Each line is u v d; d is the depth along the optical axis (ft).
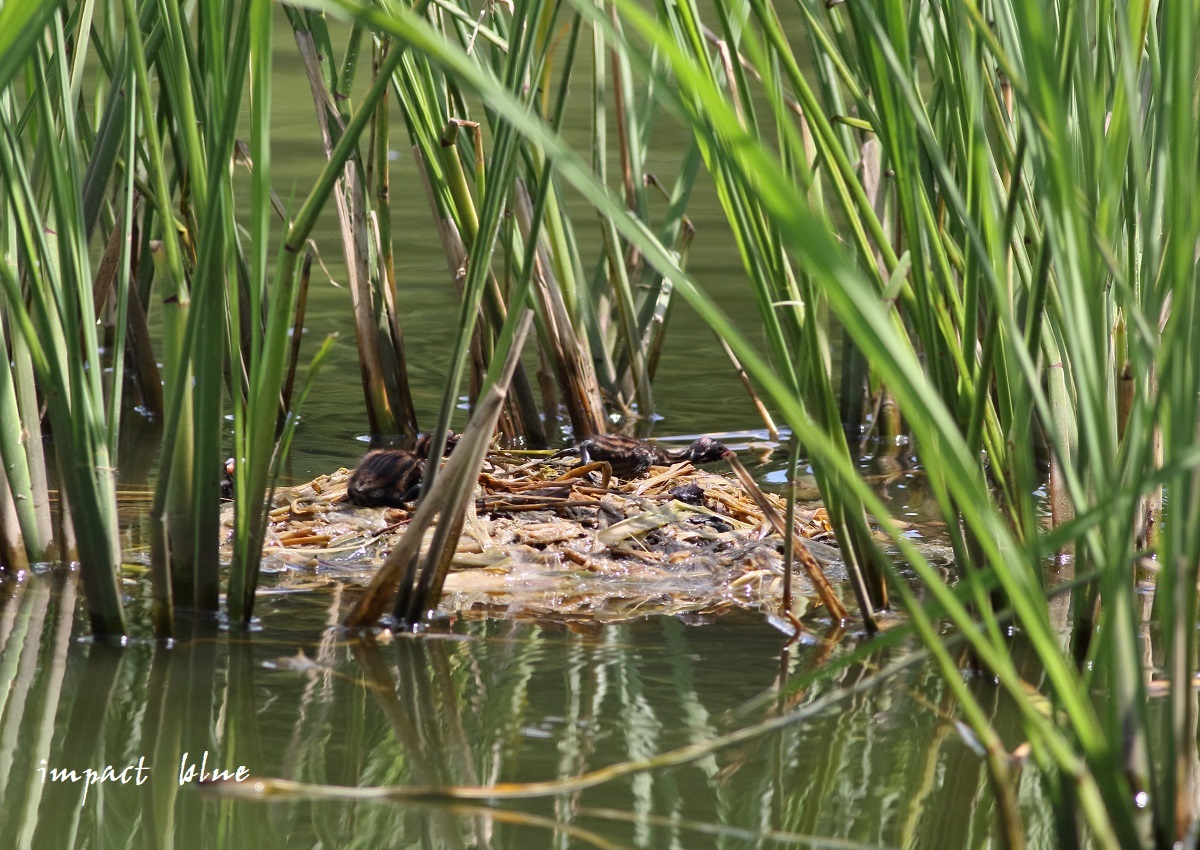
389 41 35.45
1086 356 13.85
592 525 30.14
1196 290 14.05
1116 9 14.75
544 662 21.99
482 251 22.90
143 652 21.94
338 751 18.39
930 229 19.90
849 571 23.24
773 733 19.24
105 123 26.71
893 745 18.90
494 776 17.66
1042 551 13.73
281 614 24.13
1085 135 16.44
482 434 23.34
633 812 16.75
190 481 23.21
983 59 20.24
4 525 25.70
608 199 11.98
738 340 12.34
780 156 21.03
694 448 36.29
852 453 39.11
